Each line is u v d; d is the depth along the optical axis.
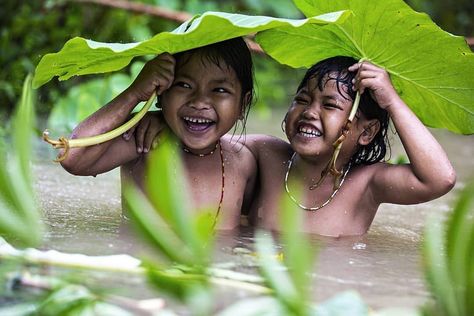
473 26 8.51
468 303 1.32
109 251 2.09
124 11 6.39
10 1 6.16
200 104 2.62
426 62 2.70
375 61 2.76
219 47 2.66
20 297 1.57
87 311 1.45
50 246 2.11
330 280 1.98
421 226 3.17
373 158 2.92
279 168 2.95
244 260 2.11
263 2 6.98
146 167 2.76
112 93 4.90
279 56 2.95
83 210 2.86
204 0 6.94
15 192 1.22
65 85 6.00
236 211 2.87
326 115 2.69
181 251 1.17
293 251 1.23
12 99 5.84
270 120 7.28
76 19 6.30
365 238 2.80
